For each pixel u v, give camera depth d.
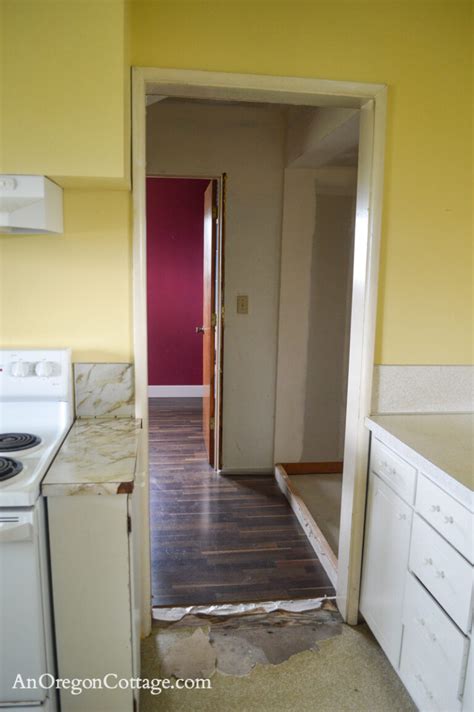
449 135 1.83
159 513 3.00
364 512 1.98
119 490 1.31
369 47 1.75
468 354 1.96
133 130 1.68
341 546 2.11
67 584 1.40
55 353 1.70
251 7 1.69
